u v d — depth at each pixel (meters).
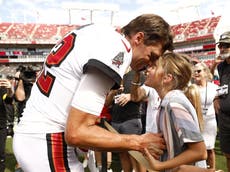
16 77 5.36
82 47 1.39
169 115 1.82
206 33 39.16
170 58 2.03
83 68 1.32
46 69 1.49
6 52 43.56
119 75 1.32
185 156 1.74
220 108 4.29
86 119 1.29
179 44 43.62
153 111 3.56
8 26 44.00
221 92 4.28
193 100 2.54
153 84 2.10
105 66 1.29
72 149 1.48
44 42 43.88
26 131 1.46
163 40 1.55
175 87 2.01
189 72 2.02
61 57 1.44
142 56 1.57
